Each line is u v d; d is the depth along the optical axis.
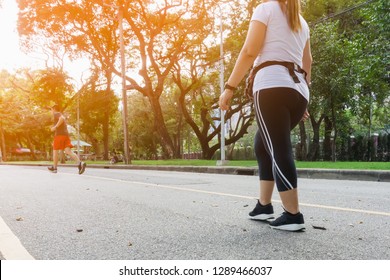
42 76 36.66
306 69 3.59
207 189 7.11
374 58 17.45
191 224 3.64
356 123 37.06
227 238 3.05
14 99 53.47
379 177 9.62
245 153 52.00
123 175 11.80
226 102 3.35
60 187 7.46
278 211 4.36
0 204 5.07
